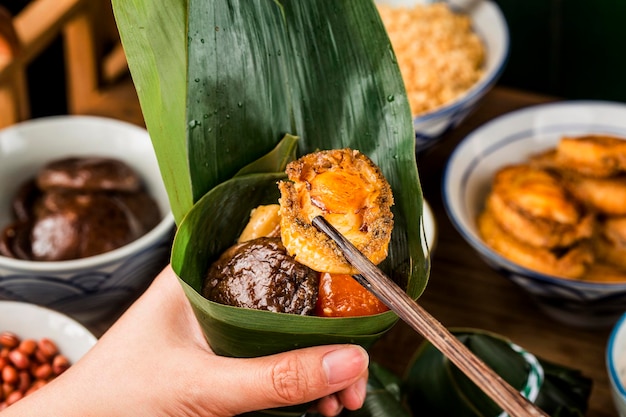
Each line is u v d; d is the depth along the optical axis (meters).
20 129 0.65
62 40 0.97
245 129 0.42
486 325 0.60
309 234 0.36
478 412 0.48
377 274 0.34
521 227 0.59
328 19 0.41
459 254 0.66
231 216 0.43
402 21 0.77
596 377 0.57
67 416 0.43
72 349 0.54
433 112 0.64
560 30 0.96
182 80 0.40
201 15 0.40
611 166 0.62
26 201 0.64
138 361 0.43
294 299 0.38
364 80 0.42
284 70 0.42
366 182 0.37
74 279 0.55
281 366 0.38
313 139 0.43
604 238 0.61
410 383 0.52
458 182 0.64
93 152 0.67
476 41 0.77
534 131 0.68
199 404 0.42
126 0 0.38
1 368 0.53
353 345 0.38
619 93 0.98
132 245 0.56
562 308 0.58
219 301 0.39
